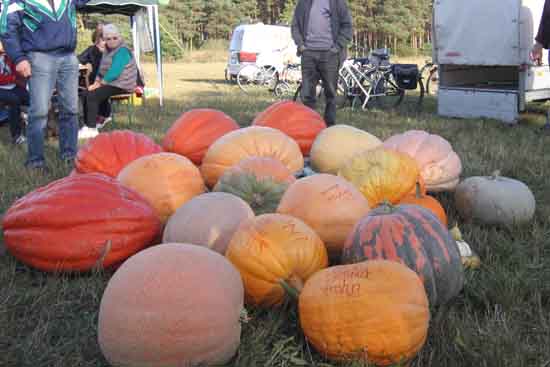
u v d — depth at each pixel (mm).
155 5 11648
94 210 2885
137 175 3457
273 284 2412
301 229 2516
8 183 4973
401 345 2008
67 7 5586
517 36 9094
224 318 2088
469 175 5316
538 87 9586
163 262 2111
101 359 2260
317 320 2080
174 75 27250
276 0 76875
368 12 67062
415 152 4105
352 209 2910
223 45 65625
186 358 2021
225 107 11977
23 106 7809
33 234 2867
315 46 7770
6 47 5332
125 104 12281
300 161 3961
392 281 2064
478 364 2148
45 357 2246
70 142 6016
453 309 2590
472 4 9727
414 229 2521
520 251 3297
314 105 8203
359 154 3566
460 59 10078
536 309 2607
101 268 2918
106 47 8461
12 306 2635
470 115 10102
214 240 2771
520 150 6418
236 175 3236
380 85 12648
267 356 2219
